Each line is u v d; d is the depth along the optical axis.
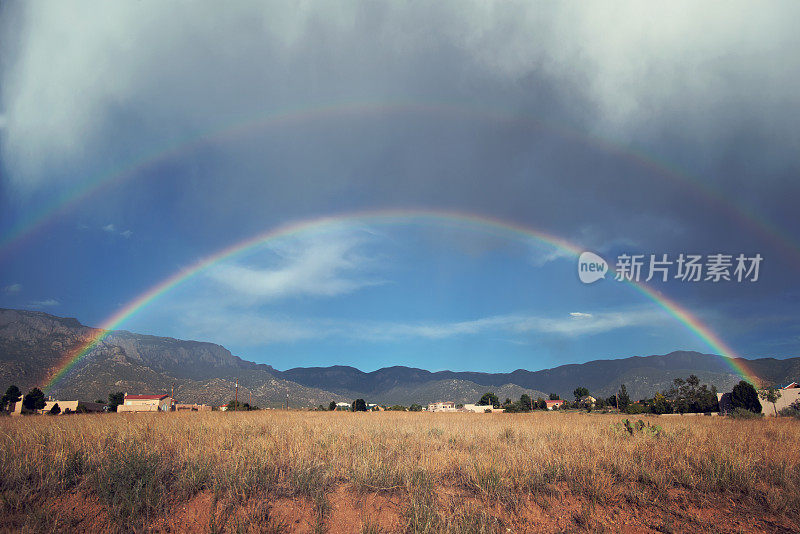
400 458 11.03
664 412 80.69
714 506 8.70
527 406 113.06
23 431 13.29
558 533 7.56
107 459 9.21
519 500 8.59
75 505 7.71
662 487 9.27
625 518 8.14
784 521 8.08
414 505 7.78
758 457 11.49
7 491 7.68
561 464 10.43
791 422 29.47
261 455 10.19
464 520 7.40
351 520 7.88
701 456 11.09
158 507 7.56
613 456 11.18
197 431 14.91
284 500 8.27
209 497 8.19
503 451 12.56
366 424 22.41
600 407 108.56
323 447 12.76
